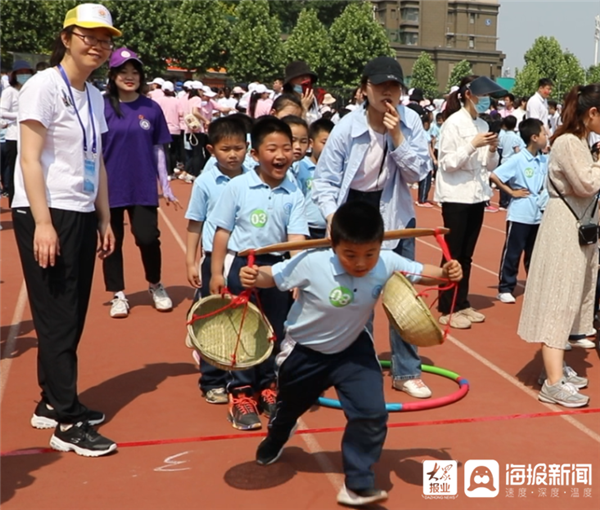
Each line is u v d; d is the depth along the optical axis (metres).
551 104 19.70
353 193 5.15
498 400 5.24
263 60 43.62
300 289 3.71
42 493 3.87
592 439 4.62
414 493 3.93
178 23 37.94
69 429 4.33
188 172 17.64
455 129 6.62
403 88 4.88
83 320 4.54
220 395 5.10
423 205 15.45
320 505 3.79
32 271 4.25
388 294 3.60
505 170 7.70
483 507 3.82
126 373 5.68
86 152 4.36
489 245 11.36
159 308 7.36
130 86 6.84
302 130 5.50
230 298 3.98
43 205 4.11
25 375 5.61
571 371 5.55
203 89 17.45
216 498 3.84
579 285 5.11
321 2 72.00
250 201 4.69
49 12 31.03
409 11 76.00
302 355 3.77
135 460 4.25
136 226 7.05
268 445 4.11
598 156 5.35
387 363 5.93
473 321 7.18
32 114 4.09
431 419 4.89
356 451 3.65
